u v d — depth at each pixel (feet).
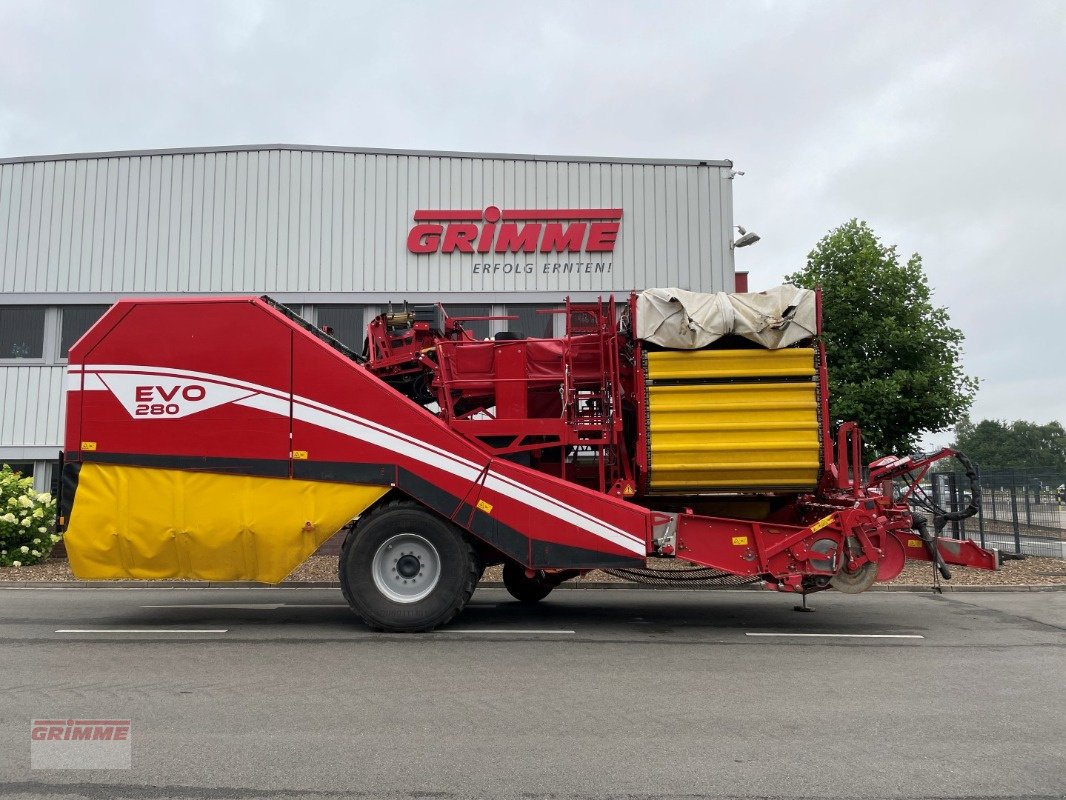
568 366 28.89
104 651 24.11
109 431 27.76
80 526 27.40
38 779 13.71
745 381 28.27
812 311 28.27
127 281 58.08
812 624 29.91
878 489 29.73
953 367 47.06
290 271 57.67
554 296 57.88
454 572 27.12
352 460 27.55
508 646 25.14
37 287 58.29
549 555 27.40
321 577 42.75
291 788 13.43
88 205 58.65
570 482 28.68
